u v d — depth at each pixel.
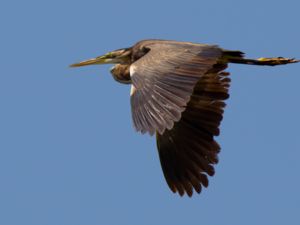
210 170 14.95
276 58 15.16
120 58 17.08
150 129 11.68
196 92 14.98
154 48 13.45
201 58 12.94
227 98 14.89
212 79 14.88
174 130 15.13
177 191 15.12
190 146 15.06
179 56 12.92
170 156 15.19
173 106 11.86
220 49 13.57
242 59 14.83
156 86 12.17
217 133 14.95
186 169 15.07
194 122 15.06
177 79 12.28
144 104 11.99
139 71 12.55
